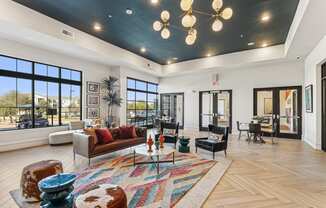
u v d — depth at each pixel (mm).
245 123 7926
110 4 4383
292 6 4367
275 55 7102
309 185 3215
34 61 6098
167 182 3287
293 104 7645
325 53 4988
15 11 4297
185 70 9594
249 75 8703
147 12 4742
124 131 5387
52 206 2109
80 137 4371
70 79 7348
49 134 6305
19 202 2613
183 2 2938
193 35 3596
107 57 7230
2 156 4848
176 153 5293
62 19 5176
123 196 1929
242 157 4922
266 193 2918
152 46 7402
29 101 6109
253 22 5207
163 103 11570
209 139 5355
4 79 5504
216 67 8695
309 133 6590
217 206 2523
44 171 2736
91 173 3666
